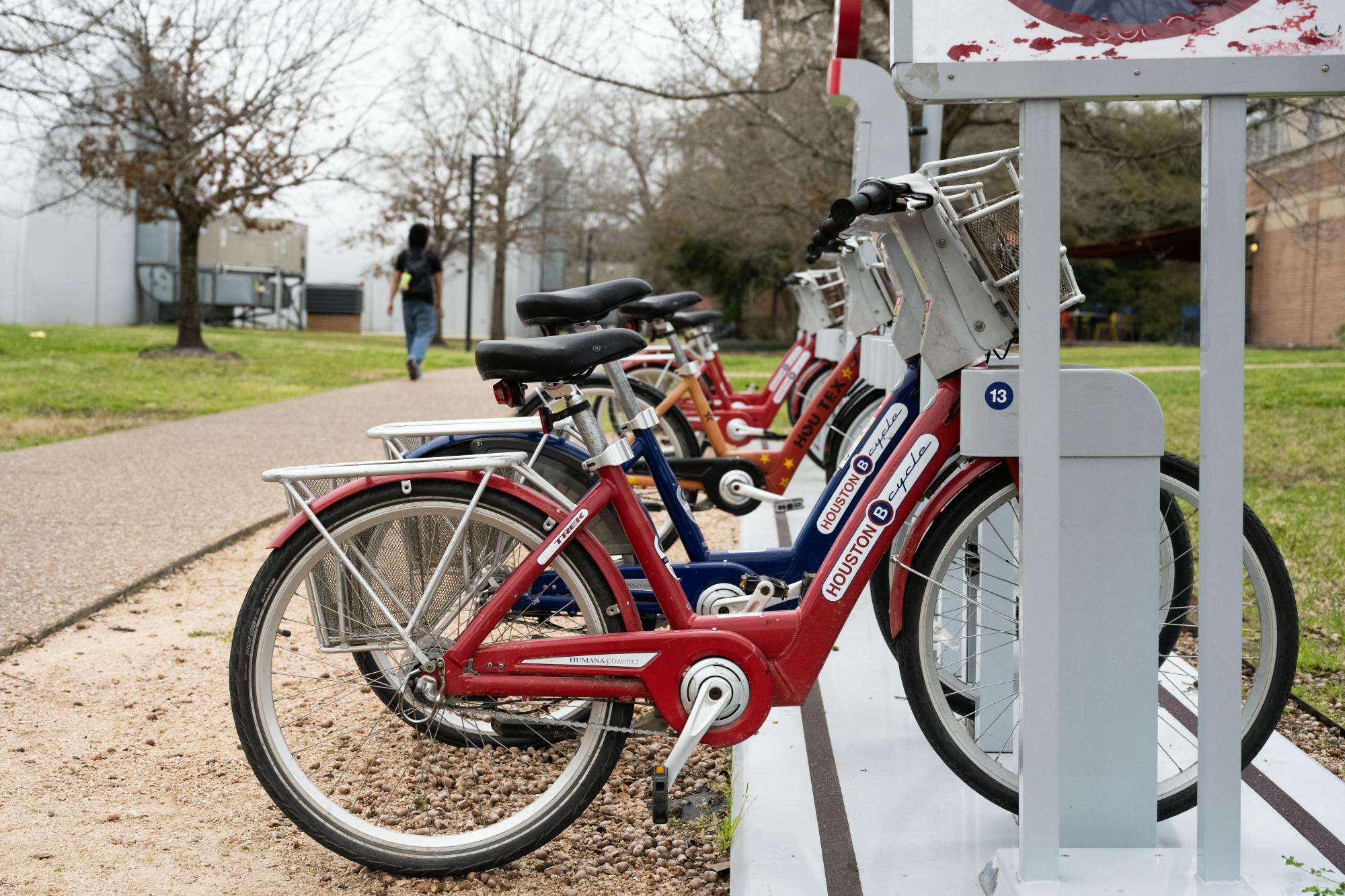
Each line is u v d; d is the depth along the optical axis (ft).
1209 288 6.48
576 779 7.67
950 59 6.41
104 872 7.64
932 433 7.73
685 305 15.67
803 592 8.86
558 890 7.58
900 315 8.77
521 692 7.52
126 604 14.06
